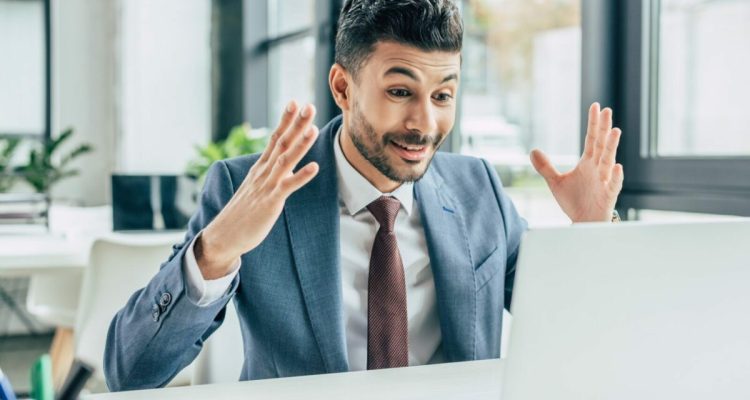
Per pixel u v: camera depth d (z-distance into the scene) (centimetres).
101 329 215
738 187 190
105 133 516
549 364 66
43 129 514
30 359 387
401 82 98
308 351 106
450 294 114
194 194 277
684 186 208
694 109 212
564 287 65
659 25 221
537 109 285
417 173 104
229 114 506
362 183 113
